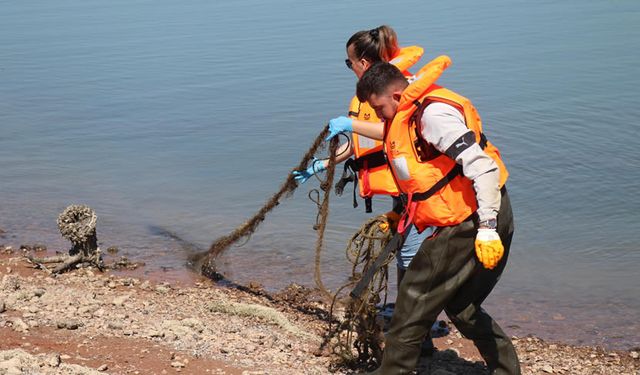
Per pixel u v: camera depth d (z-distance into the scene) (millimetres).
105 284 7777
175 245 9312
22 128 15016
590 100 15406
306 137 14000
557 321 7441
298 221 10031
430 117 4469
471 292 4852
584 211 10250
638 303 7840
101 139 14195
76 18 31094
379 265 5242
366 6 30438
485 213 4359
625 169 11664
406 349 4875
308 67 19734
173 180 11852
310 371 5633
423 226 4785
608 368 6383
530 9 27906
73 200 11008
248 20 28344
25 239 9398
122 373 5219
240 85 18141
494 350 5000
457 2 30438
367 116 6059
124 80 19219
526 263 8820
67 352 5527
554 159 12203
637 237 9430
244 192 11305
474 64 19172
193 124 15031
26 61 22109
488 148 4672
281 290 7965
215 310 7082
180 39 24906
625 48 20391
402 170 4668
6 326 5969
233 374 5363
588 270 8633
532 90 16406
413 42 22422
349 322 5809
